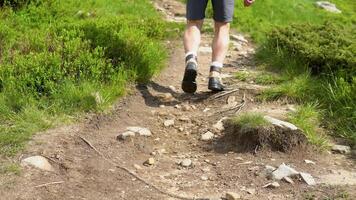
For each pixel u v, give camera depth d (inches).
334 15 687.7
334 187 206.7
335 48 294.2
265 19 540.7
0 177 200.7
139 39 302.4
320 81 275.9
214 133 239.3
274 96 267.4
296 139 228.4
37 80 250.2
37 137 222.2
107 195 199.9
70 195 197.9
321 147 229.8
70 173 207.5
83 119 238.8
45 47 280.2
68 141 223.3
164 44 354.9
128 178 209.3
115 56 283.0
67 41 282.5
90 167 211.9
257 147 226.2
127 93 268.1
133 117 249.9
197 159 224.1
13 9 356.8
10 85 245.9
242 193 204.1
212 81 270.4
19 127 224.8
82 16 376.8
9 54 274.7
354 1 863.7
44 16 358.0
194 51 265.3
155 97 271.1
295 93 267.4
